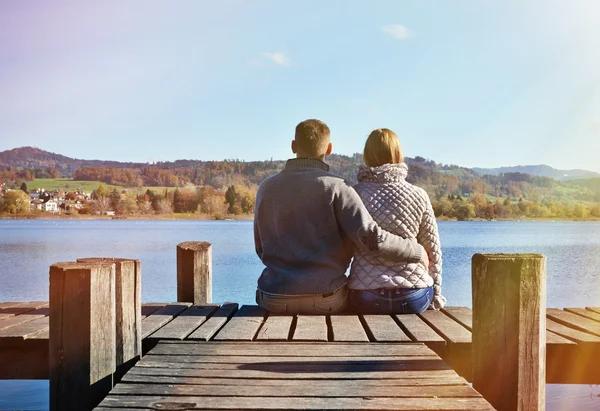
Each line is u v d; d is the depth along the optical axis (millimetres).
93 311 3273
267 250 4465
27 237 67812
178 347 3625
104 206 170750
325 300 4352
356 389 2852
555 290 23406
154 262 33344
